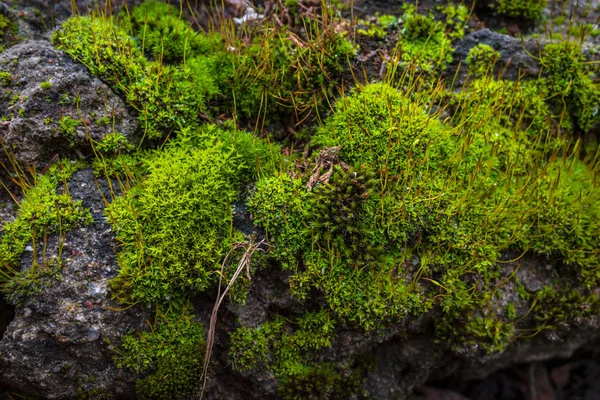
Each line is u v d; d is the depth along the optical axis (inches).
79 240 80.5
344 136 90.7
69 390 79.1
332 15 103.7
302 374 88.3
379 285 85.7
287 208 84.7
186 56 98.8
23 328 77.0
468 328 91.1
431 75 102.4
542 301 95.1
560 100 104.3
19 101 82.7
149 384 80.9
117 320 79.6
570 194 96.1
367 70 101.0
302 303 87.0
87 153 87.0
